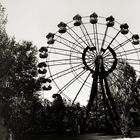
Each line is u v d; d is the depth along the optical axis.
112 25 57.94
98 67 56.19
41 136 61.81
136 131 66.00
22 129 59.94
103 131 70.75
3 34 57.72
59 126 71.81
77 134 60.34
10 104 57.72
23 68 65.12
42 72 59.38
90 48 57.47
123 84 64.25
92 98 56.00
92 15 57.75
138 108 70.38
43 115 71.06
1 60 56.03
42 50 59.31
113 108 56.72
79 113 73.19
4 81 56.28
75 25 57.78
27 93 64.50
